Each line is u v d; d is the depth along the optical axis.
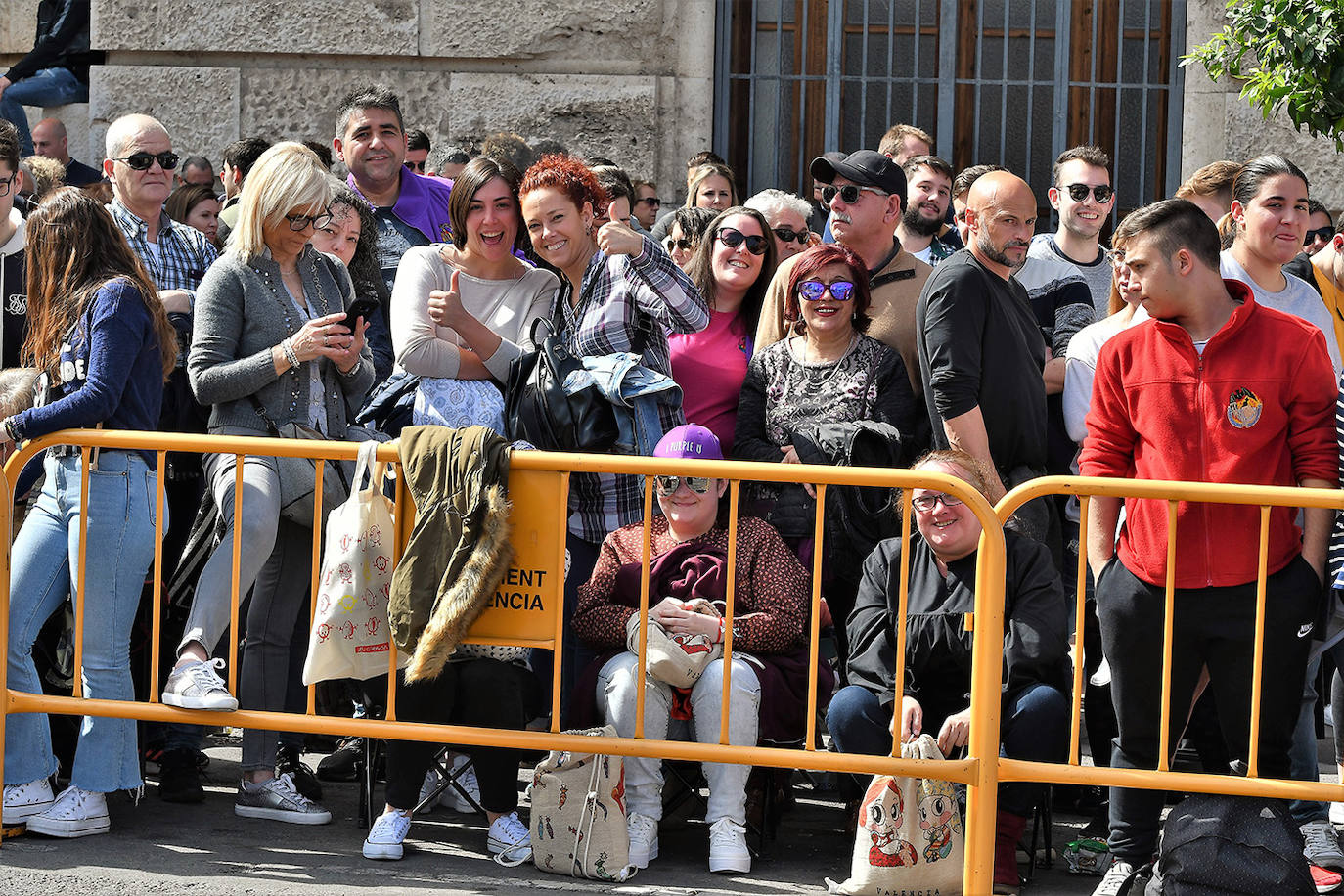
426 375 8.98
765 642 8.02
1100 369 7.53
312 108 14.10
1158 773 7.11
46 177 11.55
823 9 13.99
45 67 14.34
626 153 13.92
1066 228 11.28
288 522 8.52
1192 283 7.13
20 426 7.54
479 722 7.79
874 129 14.08
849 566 8.86
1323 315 9.07
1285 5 10.48
